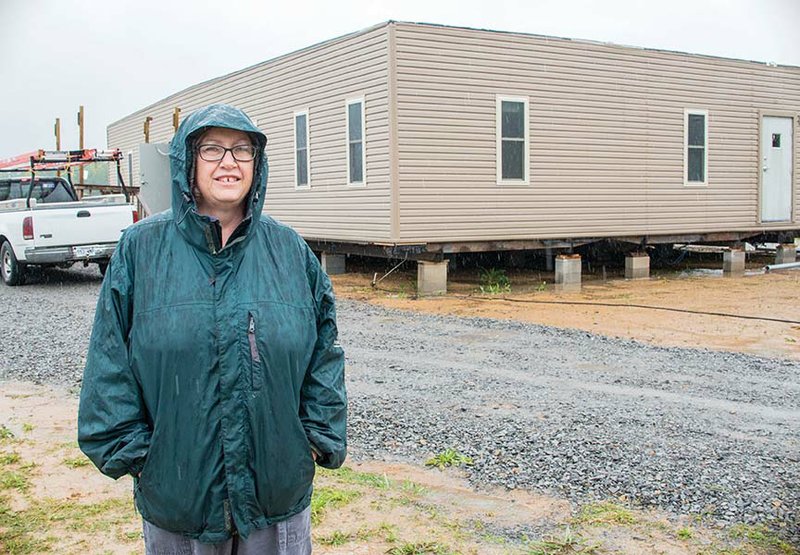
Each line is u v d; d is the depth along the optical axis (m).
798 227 17.89
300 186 15.43
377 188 13.10
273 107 16.16
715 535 3.93
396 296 13.23
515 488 4.60
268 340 2.29
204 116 2.32
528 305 12.27
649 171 15.64
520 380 7.25
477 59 13.31
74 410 6.32
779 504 4.32
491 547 3.79
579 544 3.82
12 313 11.16
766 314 11.34
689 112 16.08
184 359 2.23
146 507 2.32
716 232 16.75
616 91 15.02
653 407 6.29
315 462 2.58
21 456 5.15
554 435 5.54
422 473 4.88
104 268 14.85
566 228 14.58
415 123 12.80
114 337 2.30
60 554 3.75
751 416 6.06
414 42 12.69
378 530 3.98
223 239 2.43
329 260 15.80
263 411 2.28
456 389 6.90
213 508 2.27
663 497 4.42
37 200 15.63
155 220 2.39
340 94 13.93
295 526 2.43
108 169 26.39
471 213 13.46
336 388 2.52
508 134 13.78
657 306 12.16
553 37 14.13
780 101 17.50
